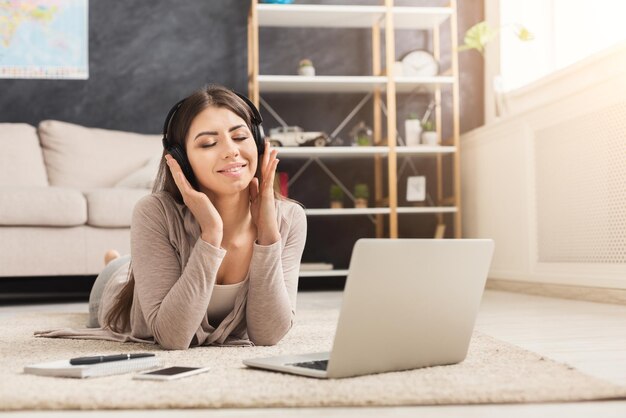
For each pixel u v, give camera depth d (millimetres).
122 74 4715
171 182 1615
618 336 1875
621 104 2879
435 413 983
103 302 1961
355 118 4809
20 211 3461
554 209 3445
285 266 1698
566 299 3289
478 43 4289
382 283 1169
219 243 1519
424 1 4797
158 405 1015
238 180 1499
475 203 4457
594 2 3707
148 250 1593
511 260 3943
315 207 4770
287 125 4770
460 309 1303
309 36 4809
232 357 1451
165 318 1527
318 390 1076
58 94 4664
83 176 4293
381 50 4828
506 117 3908
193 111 1505
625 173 2869
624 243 2898
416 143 4539
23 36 4641
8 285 4340
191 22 4766
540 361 1352
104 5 4711
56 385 1132
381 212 4293
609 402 1052
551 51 4281
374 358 1204
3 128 4320
